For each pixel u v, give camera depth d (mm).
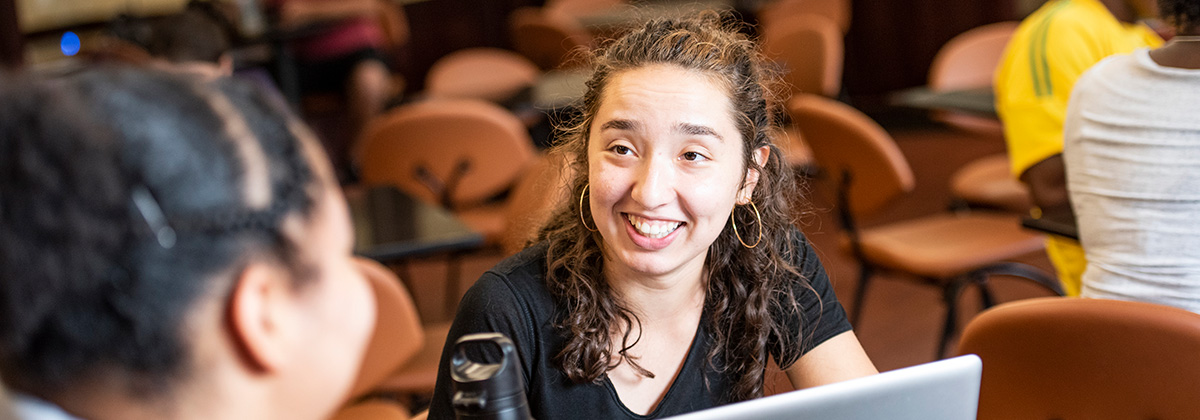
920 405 750
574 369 1101
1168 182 1345
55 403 446
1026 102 2156
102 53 2545
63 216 406
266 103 487
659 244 1043
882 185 2389
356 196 2617
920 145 5281
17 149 408
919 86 6215
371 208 2502
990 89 3150
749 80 1084
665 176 1024
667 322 1146
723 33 1111
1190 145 1326
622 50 1085
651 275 1068
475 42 7062
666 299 1119
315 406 513
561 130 1244
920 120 5820
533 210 2049
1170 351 1074
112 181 409
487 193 3117
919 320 3068
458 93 4195
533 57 5320
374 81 5188
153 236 418
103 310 417
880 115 6070
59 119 412
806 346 1245
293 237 464
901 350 2875
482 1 6992
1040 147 2135
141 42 2541
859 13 6188
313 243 480
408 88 7070
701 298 1170
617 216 1055
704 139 1027
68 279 410
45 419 443
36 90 426
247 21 4949
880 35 6184
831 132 2426
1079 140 1478
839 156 2465
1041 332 1163
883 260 2506
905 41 6156
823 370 1244
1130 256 1395
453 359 690
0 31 3633
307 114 5820
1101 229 1439
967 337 1241
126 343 424
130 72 448
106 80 435
